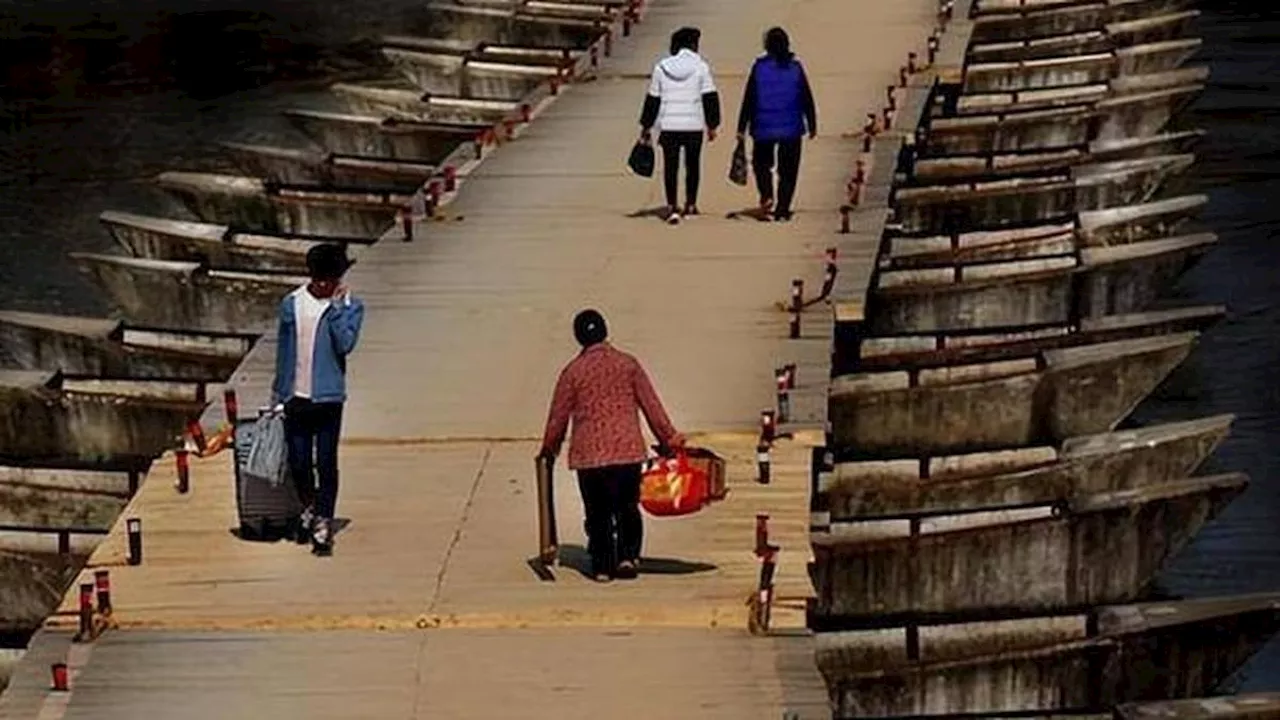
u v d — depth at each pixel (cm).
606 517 2825
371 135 6550
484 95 7050
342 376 2919
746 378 3662
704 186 4925
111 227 5406
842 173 5009
